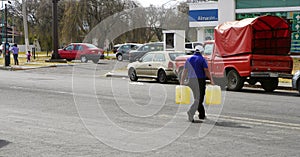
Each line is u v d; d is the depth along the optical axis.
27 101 14.04
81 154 7.40
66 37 47.91
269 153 7.42
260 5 30.55
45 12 58.09
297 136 8.80
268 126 9.87
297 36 29.00
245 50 17.67
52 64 34.53
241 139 8.51
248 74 17.56
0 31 61.97
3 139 8.56
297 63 26.83
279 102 14.24
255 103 13.91
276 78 18.20
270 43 18.33
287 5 29.47
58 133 9.08
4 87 18.38
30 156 7.30
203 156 7.23
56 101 13.96
